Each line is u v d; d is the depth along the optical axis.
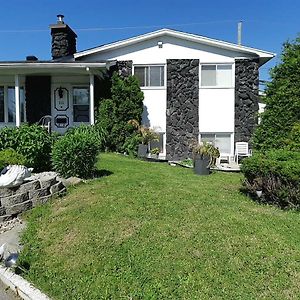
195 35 15.03
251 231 4.88
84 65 13.71
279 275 3.88
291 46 9.20
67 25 17.02
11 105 16.11
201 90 15.37
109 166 9.71
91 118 14.41
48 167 8.41
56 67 13.82
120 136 14.55
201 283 3.75
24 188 6.37
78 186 7.31
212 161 11.68
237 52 15.26
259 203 6.75
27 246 4.92
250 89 15.26
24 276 4.18
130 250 4.43
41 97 15.77
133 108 14.79
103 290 3.76
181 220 5.20
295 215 5.94
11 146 8.04
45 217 5.90
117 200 6.10
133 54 15.43
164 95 15.42
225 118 15.36
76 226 5.27
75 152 7.77
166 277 3.87
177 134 15.41
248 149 15.10
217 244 4.48
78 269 4.21
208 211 5.62
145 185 7.21
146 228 4.93
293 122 8.94
